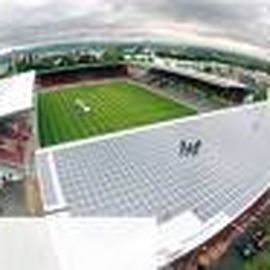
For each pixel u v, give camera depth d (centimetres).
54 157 7362
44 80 18188
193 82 16725
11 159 7944
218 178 6662
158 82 18050
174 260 4922
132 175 6588
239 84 15038
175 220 5566
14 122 9488
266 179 6875
